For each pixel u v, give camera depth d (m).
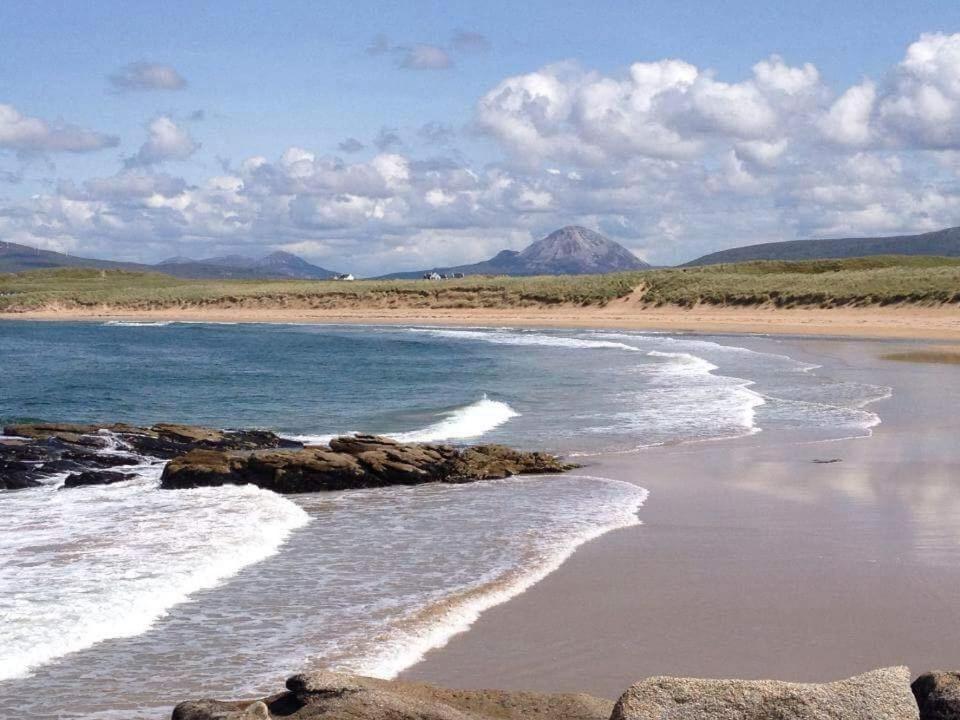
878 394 28.47
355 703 5.97
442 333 74.44
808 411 25.02
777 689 5.10
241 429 24.44
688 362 40.91
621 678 7.56
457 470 17.17
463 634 8.57
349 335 74.00
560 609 9.27
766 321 72.94
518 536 12.45
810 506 14.02
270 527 12.97
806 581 10.12
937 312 68.81
